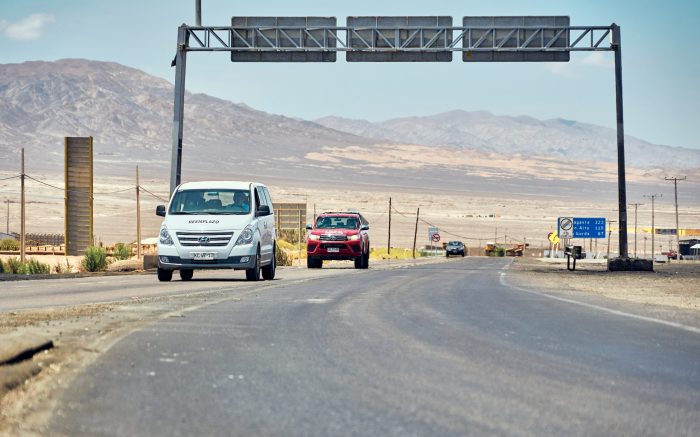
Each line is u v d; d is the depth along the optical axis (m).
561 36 63.50
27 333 16.44
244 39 65.00
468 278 47.19
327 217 66.19
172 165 62.97
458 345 16.75
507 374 13.42
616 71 61.03
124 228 197.88
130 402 11.23
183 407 10.94
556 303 27.61
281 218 105.12
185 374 13.37
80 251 84.25
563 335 18.52
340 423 10.06
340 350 16.03
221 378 13.04
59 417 10.31
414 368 13.97
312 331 19.02
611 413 10.71
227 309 24.19
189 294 30.80
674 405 11.28
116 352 15.54
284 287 35.66
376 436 9.47
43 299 29.95
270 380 12.88
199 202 41.94
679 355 15.71
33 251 96.50
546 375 13.37
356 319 21.66
